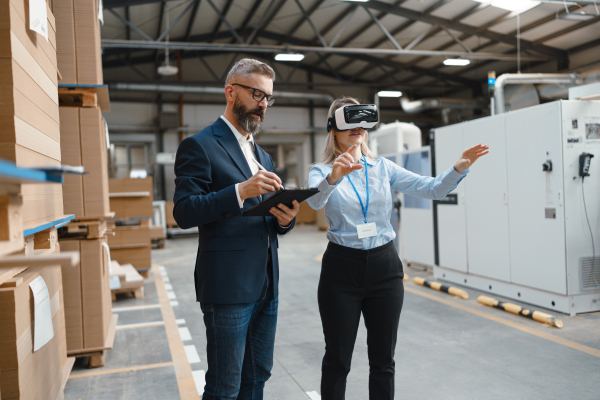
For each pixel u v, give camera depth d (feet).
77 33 10.50
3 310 4.96
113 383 10.12
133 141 49.65
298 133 55.98
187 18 39.24
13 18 4.83
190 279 22.97
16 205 3.86
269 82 5.92
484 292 17.79
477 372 10.21
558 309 14.52
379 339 6.56
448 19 35.47
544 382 9.55
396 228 24.94
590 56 36.78
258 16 41.11
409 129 26.68
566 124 13.96
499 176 16.55
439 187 6.48
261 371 6.56
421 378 9.99
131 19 36.68
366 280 6.41
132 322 15.20
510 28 35.37
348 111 6.40
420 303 16.58
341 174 5.53
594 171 14.29
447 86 51.49
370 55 47.01
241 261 5.78
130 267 21.61
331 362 6.57
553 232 14.43
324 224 45.88
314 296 18.52
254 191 5.16
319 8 37.47
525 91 34.04
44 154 6.09
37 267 6.25
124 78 48.83
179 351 12.22
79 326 10.84
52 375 6.70
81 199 10.73
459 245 18.89
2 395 4.96
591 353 11.09
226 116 6.26
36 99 5.71
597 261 14.37
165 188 50.70
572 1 27.45
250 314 6.01
